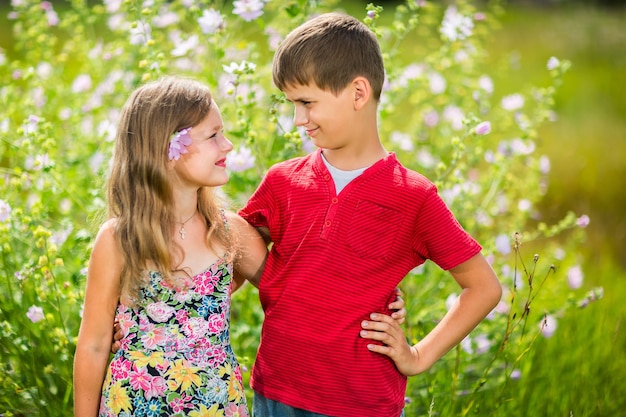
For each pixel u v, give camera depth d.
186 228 1.91
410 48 8.92
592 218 5.32
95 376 1.88
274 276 1.92
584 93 8.77
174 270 1.87
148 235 1.83
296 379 1.87
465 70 3.71
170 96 1.85
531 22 13.82
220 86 2.94
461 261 1.84
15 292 2.65
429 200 1.83
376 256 1.83
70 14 3.87
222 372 1.88
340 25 1.83
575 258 4.25
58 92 3.67
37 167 2.55
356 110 1.82
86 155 3.21
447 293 3.10
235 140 3.00
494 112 3.93
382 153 1.90
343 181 1.86
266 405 1.93
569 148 6.74
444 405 2.58
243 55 3.32
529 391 2.93
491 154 3.26
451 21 3.25
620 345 3.37
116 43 3.45
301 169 1.93
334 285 1.83
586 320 3.51
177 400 1.83
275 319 1.90
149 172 1.85
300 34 1.82
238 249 1.99
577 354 3.16
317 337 1.84
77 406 1.90
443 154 3.66
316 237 1.84
